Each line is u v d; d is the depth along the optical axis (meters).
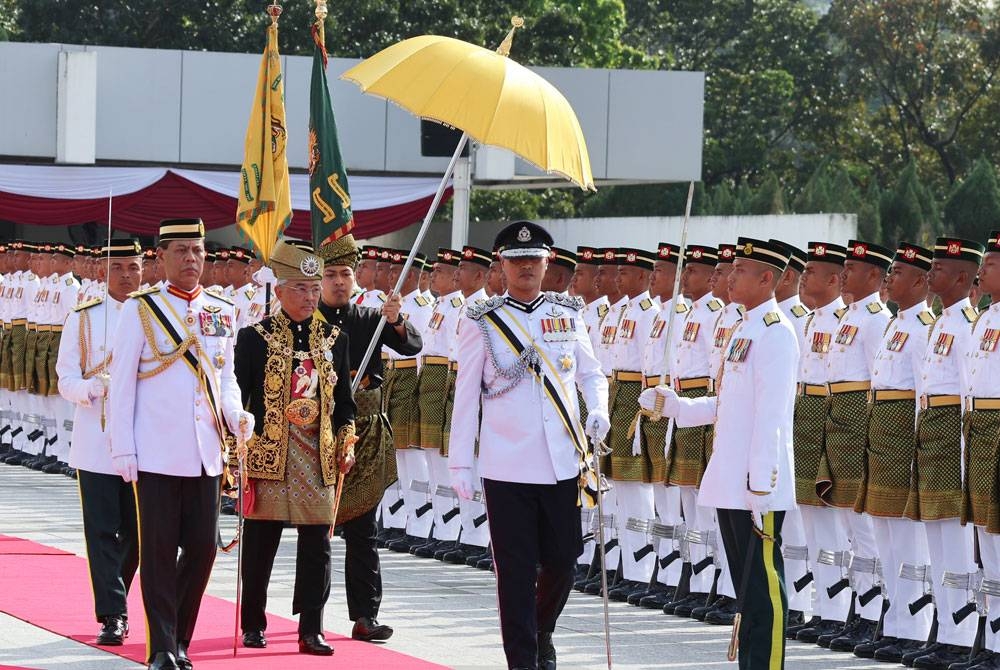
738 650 11.26
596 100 33.34
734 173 72.81
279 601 15.16
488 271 19.45
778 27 75.94
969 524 13.60
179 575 11.80
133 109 34.19
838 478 14.52
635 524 16.77
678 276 11.63
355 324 13.43
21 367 27.66
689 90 33.53
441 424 19.22
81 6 53.06
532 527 11.16
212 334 11.91
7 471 26.50
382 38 51.69
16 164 34.06
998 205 52.25
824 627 14.66
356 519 13.23
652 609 16.12
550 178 34.22
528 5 55.94
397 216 34.53
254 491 12.31
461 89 11.82
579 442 11.27
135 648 12.42
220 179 34.75
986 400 12.95
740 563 11.37
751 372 11.34
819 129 75.38
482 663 12.46
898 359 13.99
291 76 34.12
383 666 12.05
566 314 11.45
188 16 53.16
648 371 16.61
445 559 18.84
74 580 15.44
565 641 13.95
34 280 27.88
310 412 12.36
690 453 15.82
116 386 11.62
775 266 11.39
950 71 72.75
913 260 14.00
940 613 13.57
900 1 72.50
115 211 34.22
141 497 11.58
